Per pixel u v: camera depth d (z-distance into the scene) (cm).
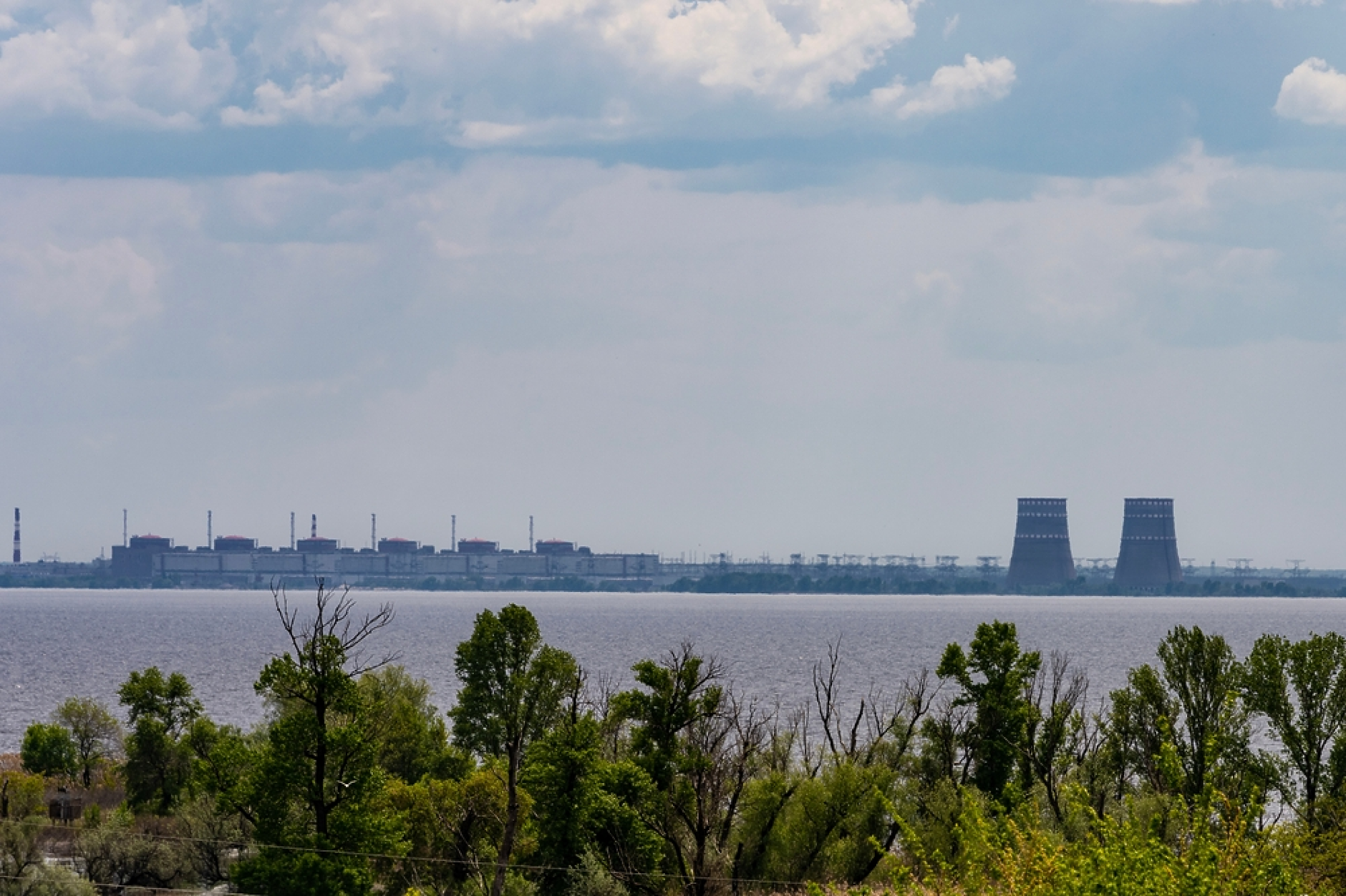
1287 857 5350
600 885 13250
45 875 13138
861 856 14475
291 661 12412
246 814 12344
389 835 12469
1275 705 14900
